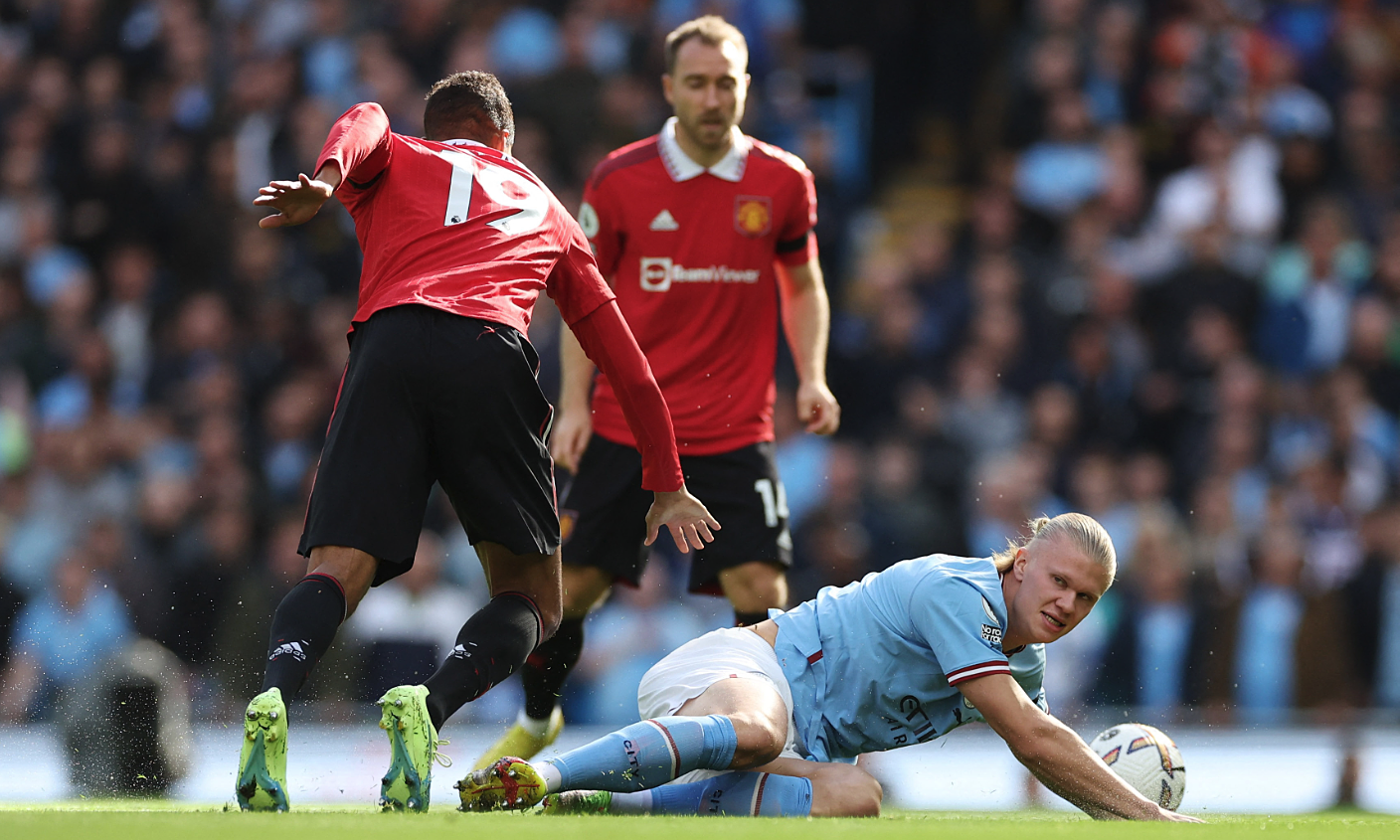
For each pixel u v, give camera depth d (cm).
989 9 4884
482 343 1346
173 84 4609
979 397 3750
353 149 1323
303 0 4691
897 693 1469
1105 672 3269
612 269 2077
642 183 2039
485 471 1359
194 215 4331
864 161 4862
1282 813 2156
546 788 1246
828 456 3634
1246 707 3247
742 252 2036
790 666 1484
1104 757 1566
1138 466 3588
